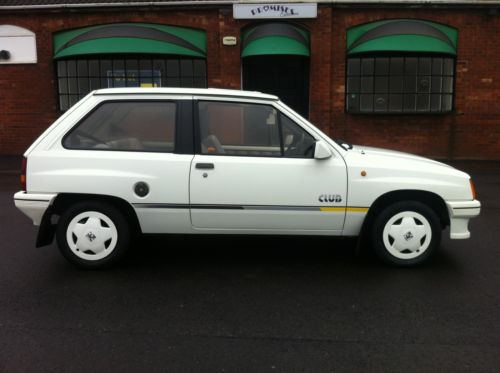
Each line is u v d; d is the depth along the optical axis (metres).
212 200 4.59
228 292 4.21
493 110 12.00
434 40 11.47
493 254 5.25
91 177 4.54
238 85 11.90
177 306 3.92
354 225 4.70
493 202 8.06
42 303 3.97
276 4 11.46
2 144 12.66
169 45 11.70
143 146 4.67
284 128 4.71
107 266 4.74
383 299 4.05
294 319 3.68
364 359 3.10
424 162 4.90
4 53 12.21
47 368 3.00
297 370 2.97
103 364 3.04
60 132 4.66
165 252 5.32
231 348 3.24
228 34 11.74
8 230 6.22
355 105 12.15
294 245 5.57
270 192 4.60
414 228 4.72
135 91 4.71
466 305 3.93
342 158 4.65
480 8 11.56
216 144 4.72
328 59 11.70
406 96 12.09
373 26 11.70
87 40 11.66
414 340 3.35
